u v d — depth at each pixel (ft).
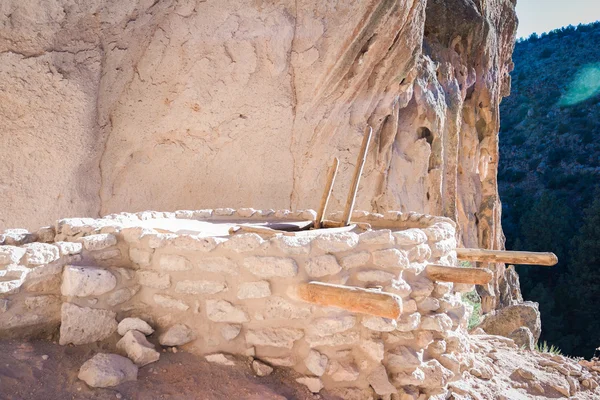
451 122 33.22
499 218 43.42
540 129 123.85
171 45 17.58
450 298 9.39
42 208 16.34
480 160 42.24
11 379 6.74
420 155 28.63
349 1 19.58
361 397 7.93
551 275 83.46
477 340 14.19
